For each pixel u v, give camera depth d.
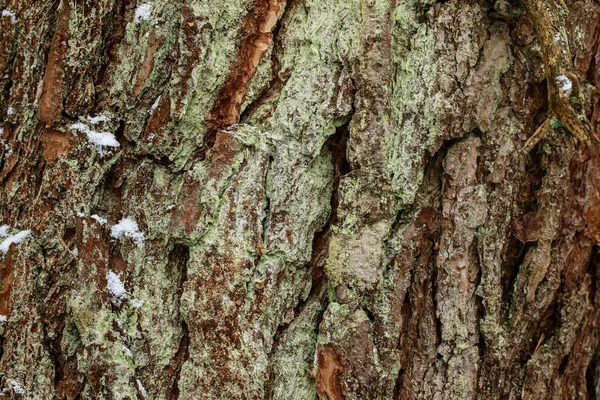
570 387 1.17
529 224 1.11
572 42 1.11
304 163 1.08
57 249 1.09
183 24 1.07
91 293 1.08
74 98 1.09
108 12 1.09
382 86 1.07
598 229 1.14
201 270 1.07
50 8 1.10
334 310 1.08
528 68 1.09
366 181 1.07
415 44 1.08
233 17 1.07
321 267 1.09
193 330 1.08
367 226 1.08
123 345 1.08
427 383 1.10
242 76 1.08
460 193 1.09
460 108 1.08
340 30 1.07
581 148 1.12
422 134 1.08
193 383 1.08
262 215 1.07
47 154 1.09
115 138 1.09
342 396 1.08
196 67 1.07
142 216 1.09
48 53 1.10
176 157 1.08
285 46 1.08
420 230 1.09
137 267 1.08
